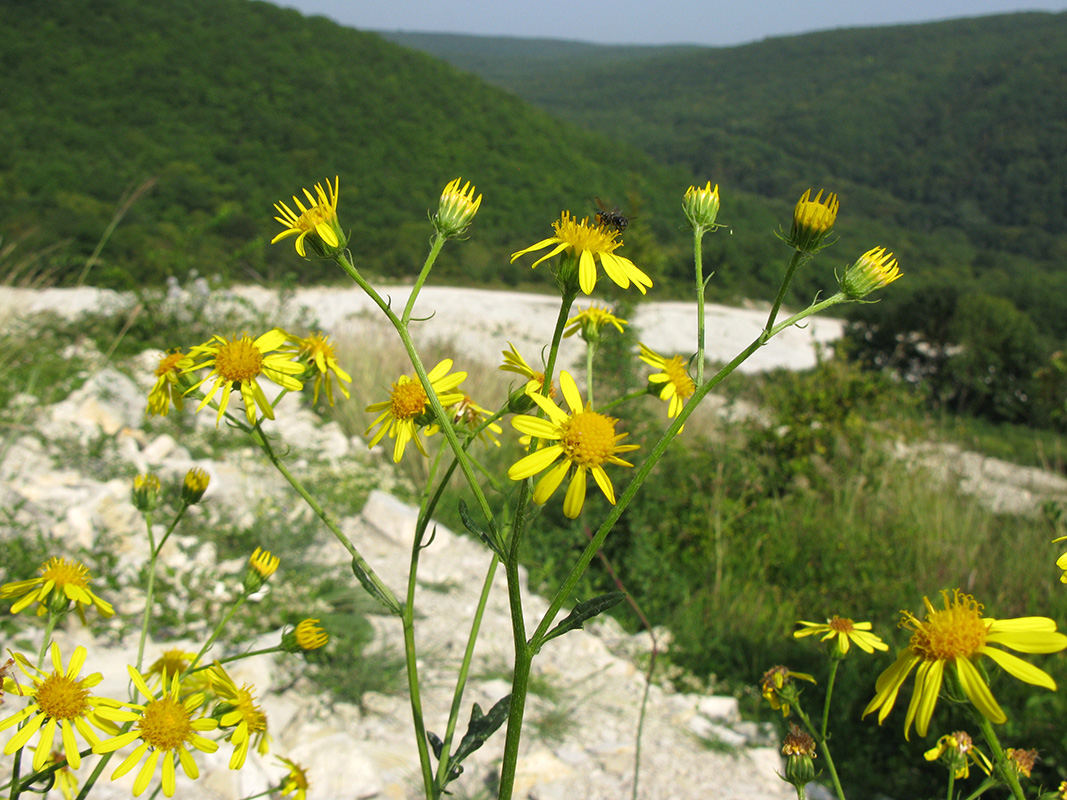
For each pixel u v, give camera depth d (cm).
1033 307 2194
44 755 108
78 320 714
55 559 129
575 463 101
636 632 426
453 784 267
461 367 761
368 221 3612
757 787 292
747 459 560
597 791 272
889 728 348
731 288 3039
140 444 508
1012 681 335
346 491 498
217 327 741
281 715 280
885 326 1731
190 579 344
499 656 358
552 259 117
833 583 443
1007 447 1089
